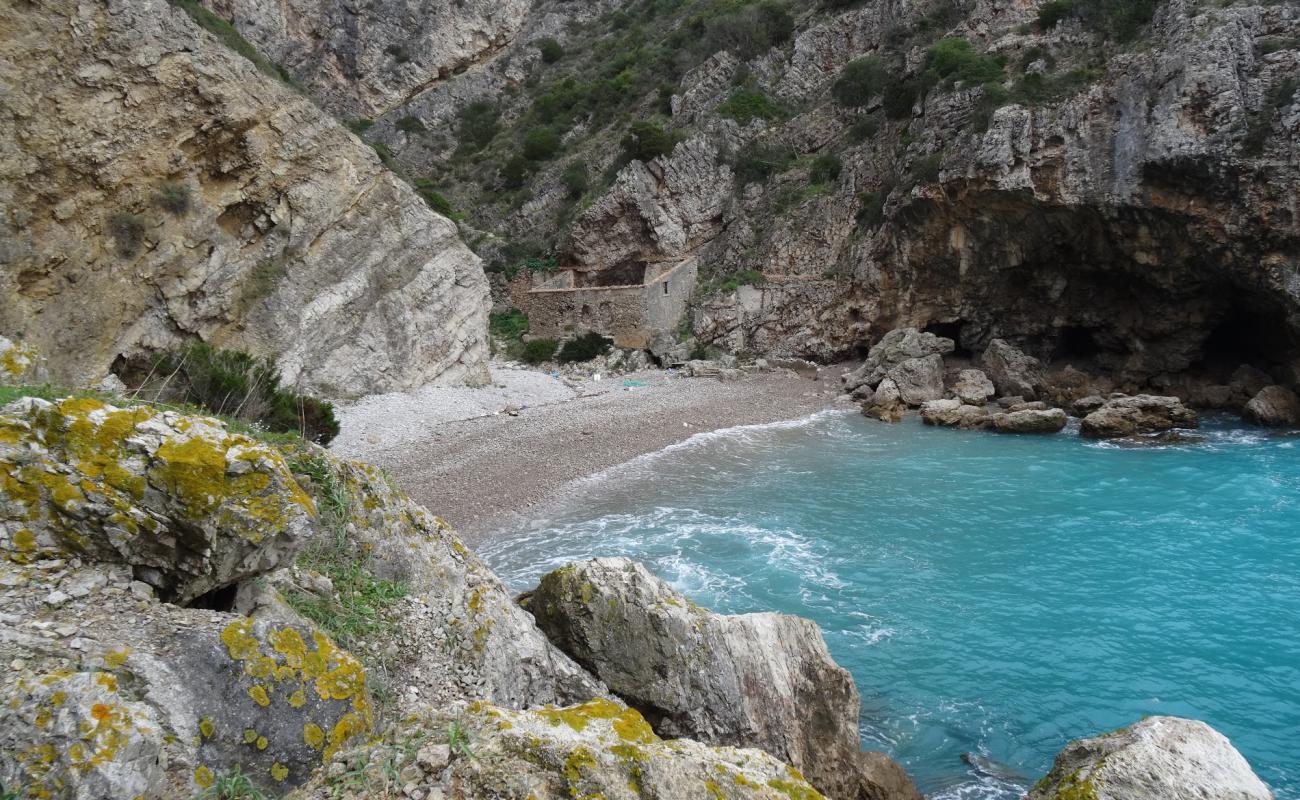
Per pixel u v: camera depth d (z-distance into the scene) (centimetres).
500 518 1967
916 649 1299
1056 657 1275
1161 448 2570
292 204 2766
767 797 409
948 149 3725
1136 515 1938
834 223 4609
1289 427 2773
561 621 815
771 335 4606
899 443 2808
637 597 811
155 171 2291
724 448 2730
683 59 6475
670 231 5153
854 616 1413
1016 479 2289
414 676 611
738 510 2030
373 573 674
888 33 5066
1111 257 3319
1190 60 2912
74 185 2062
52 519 426
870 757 921
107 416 453
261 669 427
